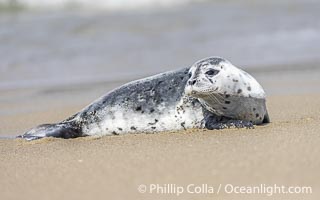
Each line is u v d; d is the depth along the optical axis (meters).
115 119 26.16
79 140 25.55
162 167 19.08
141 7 95.75
